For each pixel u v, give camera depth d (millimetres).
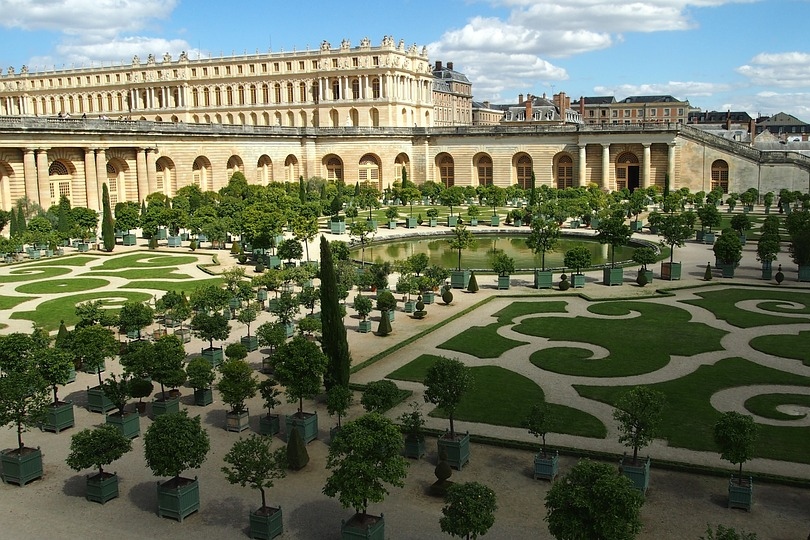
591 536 20781
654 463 29469
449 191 120125
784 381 38562
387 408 31938
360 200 108375
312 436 32906
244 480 25406
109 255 81375
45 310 55219
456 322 51938
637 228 94438
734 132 191875
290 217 85375
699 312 53188
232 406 34531
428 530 25219
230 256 79562
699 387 37875
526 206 110500
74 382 41062
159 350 35719
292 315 49000
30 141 96938
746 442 26125
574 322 50969
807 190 124875
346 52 163625
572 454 30562
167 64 183000
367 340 47719
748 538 20641
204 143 124812
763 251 64188
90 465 27562
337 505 27188
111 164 112438
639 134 130125
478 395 37438
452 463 29781
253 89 176750
